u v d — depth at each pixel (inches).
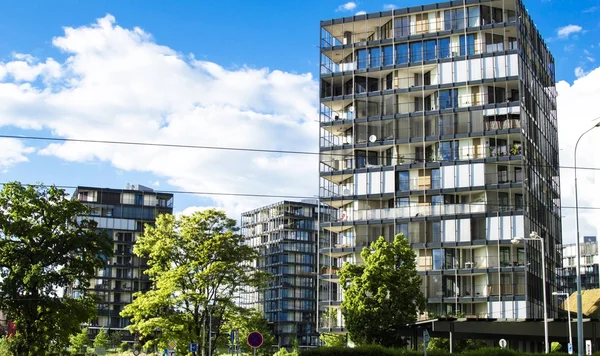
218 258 2591.0
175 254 2588.6
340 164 3361.2
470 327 2117.4
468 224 3006.9
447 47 3208.7
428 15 3272.6
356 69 3314.5
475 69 3122.5
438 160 3127.5
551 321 2103.8
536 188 3243.1
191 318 2559.1
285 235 7573.8
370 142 3235.7
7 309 2397.9
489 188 3021.7
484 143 3083.2
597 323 2333.9
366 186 3211.1
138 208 6707.7
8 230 2386.8
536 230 3161.9
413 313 2448.3
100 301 2566.4
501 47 3134.8
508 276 2910.9
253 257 2652.6
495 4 3176.7
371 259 2487.7
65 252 2470.5
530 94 3270.2
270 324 7396.7
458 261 3014.3
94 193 6633.9
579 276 1728.6
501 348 1873.8
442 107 3161.9
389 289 2452.0
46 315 2428.6
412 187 3147.1
